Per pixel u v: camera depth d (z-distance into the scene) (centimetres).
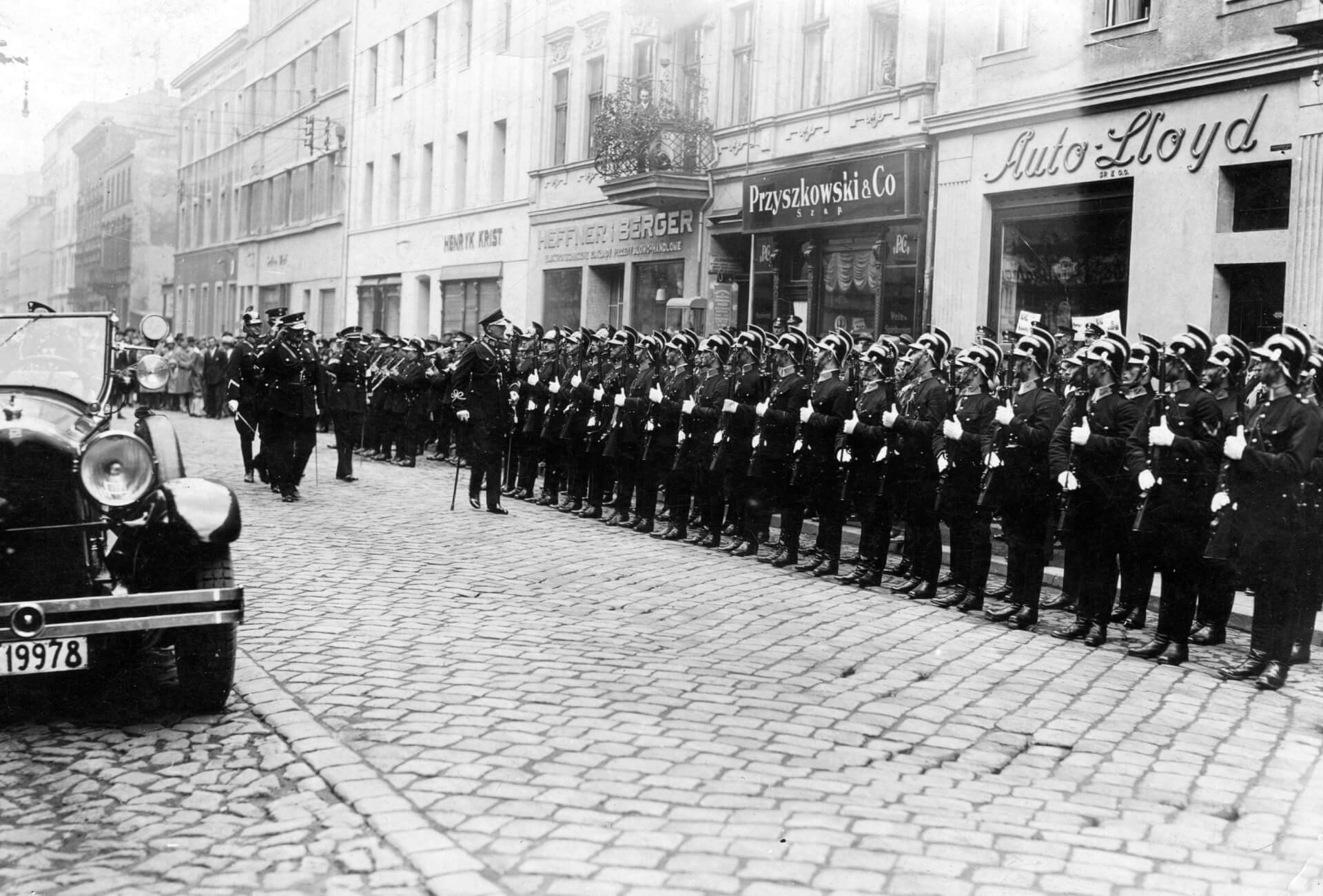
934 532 970
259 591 877
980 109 1531
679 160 2058
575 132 2581
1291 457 714
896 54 1662
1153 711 657
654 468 1290
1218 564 845
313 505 1391
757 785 505
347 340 1722
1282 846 462
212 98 5300
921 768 540
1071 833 466
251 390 1587
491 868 412
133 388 736
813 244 1861
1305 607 794
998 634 844
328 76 4100
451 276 3181
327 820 456
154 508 592
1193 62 1284
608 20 2411
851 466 1018
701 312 2120
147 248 5669
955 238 1584
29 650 541
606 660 709
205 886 402
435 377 1991
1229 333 1278
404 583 923
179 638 580
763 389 1168
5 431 581
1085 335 1091
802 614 879
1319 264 1168
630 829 451
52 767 523
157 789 495
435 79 3309
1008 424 870
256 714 591
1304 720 654
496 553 1098
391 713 590
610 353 1423
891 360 998
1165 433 776
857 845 444
